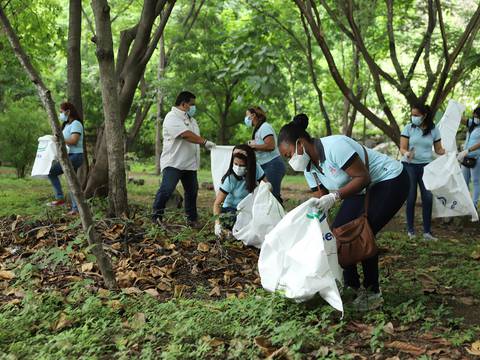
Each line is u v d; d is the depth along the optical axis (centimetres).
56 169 921
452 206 705
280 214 616
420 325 436
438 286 550
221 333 408
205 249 621
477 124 953
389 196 456
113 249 606
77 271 563
